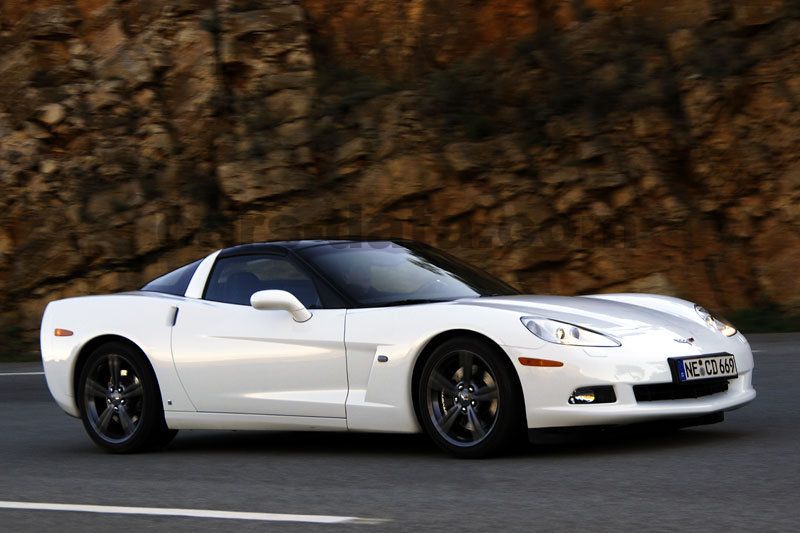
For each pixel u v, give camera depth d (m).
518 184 38.72
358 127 40.69
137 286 38.75
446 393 14.76
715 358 14.89
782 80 39.22
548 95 41.00
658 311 15.90
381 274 16.38
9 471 15.44
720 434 15.91
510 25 43.78
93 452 17.56
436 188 38.88
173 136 41.47
